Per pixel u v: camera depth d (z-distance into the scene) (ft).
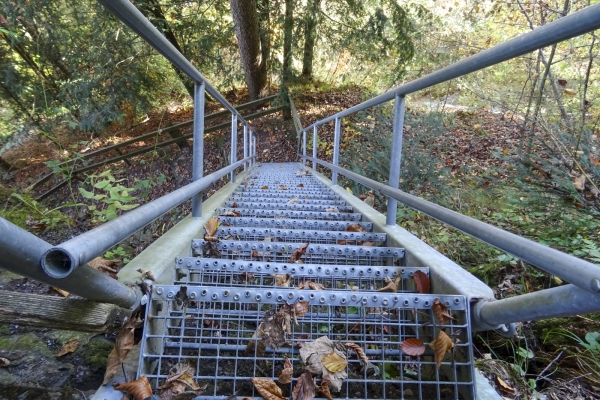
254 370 3.59
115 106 25.84
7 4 20.29
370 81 35.78
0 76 24.68
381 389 3.95
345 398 3.49
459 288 4.15
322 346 3.74
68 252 2.14
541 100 12.71
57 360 4.00
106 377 3.30
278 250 6.09
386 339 4.57
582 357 5.76
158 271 4.26
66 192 28.66
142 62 26.96
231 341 4.32
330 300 3.96
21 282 5.82
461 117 22.86
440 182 13.28
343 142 24.70
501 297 7.50
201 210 7.33
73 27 24.13
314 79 35.63
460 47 23.03
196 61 29.40
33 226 9.62
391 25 26.43
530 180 9.79
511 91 16.55
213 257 5.97
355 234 7.06
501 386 4.99
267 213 9.16
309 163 25.38
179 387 3.24
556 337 6.25
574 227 7.98
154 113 36.60
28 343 4.17
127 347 3.44
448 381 3.83
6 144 29.25
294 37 28.43
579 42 12.66
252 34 26.99
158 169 29.66
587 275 2.27
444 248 9.77
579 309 2.55
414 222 11.78
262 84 31.94
